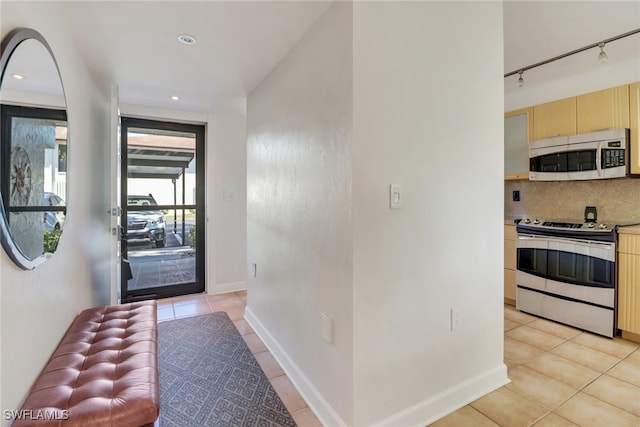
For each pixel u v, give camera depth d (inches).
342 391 61.5
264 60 90.3
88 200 90.2
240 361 91.1
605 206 121.5
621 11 84.4
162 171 148.9
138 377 51.8
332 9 63.9
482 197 74.4
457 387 71.3
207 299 146.0
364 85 57.8
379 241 60.1
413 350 64.9
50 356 58.4
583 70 122.5
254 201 112.8
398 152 61.8
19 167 46.7
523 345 98.8
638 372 83.4
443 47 67.3
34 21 53.1
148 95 121.3
